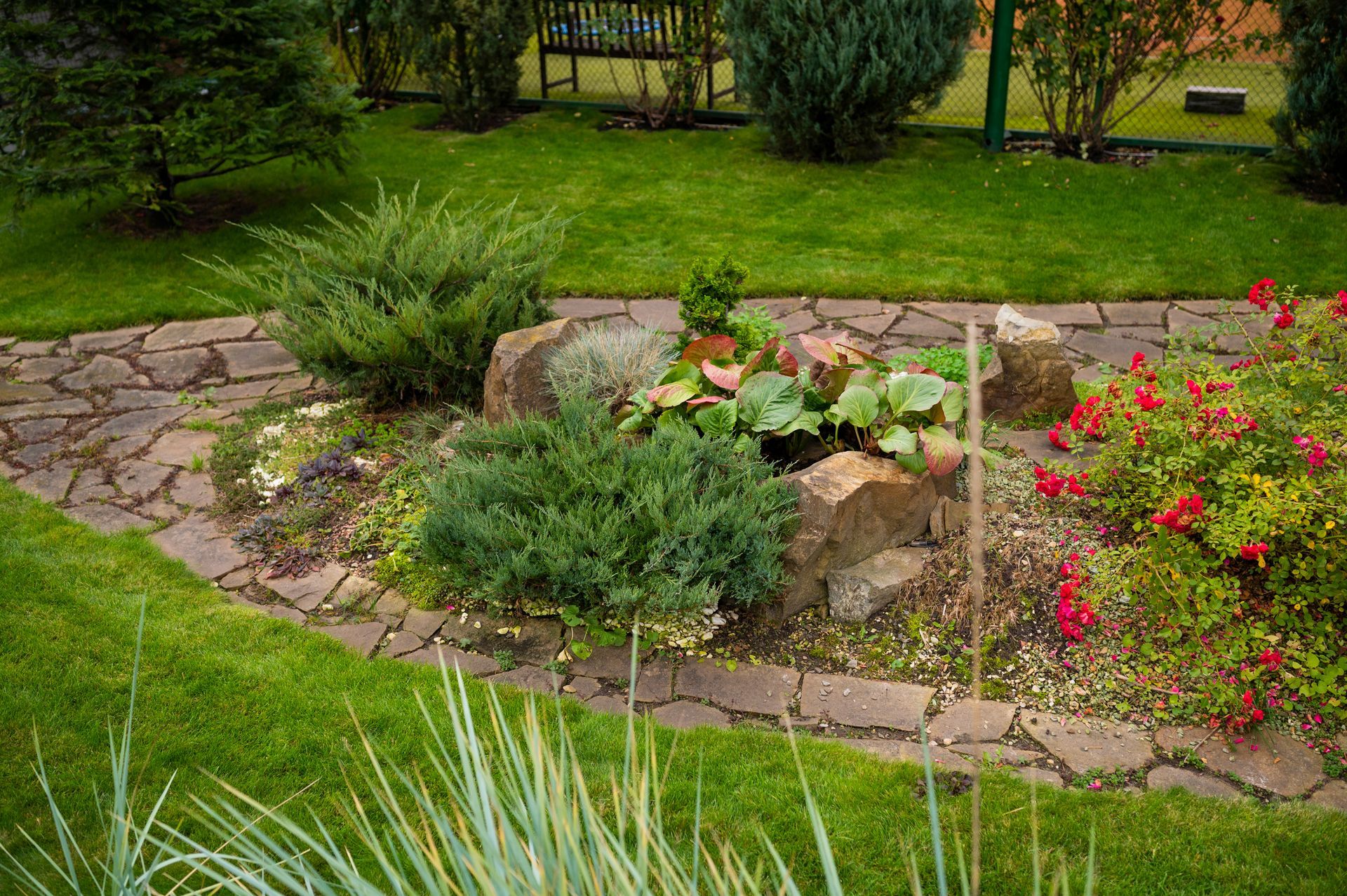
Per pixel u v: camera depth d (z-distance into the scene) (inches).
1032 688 151.6
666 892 66.4
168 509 205.2
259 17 339.9
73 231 356.8
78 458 223.8
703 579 165.0
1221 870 117.6
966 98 522.6
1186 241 320.8
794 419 185.3
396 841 124.9
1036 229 337.1
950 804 129.3
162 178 353.4
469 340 232.4
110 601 174.2
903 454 175.3
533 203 376.8
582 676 158.7
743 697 153.6
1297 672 148.5
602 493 175.3
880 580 169.8
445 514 175.9
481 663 161.6
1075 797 129.3
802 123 399.2
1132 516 179.5
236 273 239.8
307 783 135.5
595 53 499.8
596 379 210.2
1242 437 167.8
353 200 383.6
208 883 116.4
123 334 285.6
